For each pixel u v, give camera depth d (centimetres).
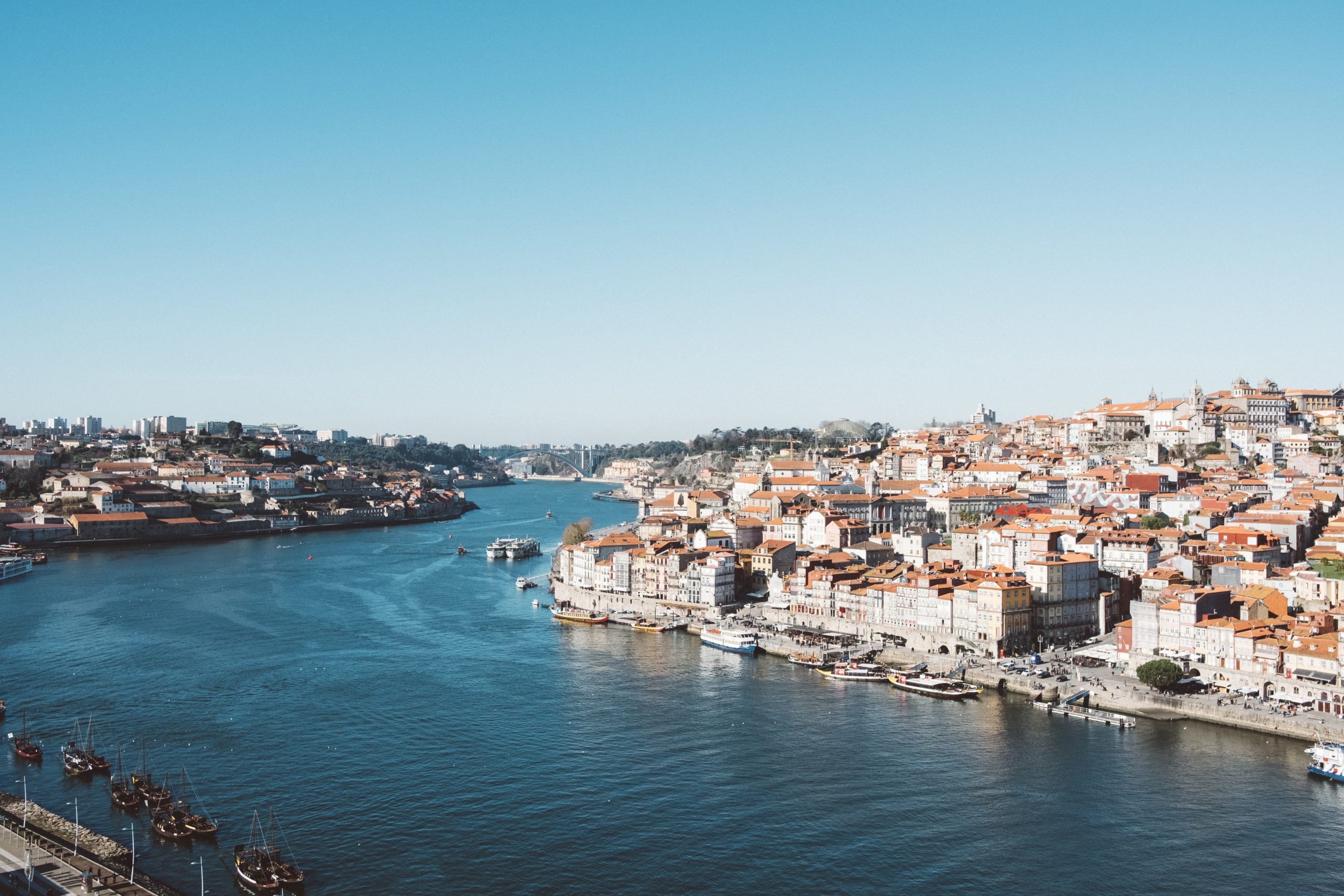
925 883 15575
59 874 14762
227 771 19725
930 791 18962
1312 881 15600
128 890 14400
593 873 15788
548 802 18412
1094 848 16650
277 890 15100
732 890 15325
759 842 16838
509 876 15700
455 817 17738
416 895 15112
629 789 19012
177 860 16038
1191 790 18875
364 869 15875
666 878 15675
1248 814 17838
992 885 15538
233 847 16512
